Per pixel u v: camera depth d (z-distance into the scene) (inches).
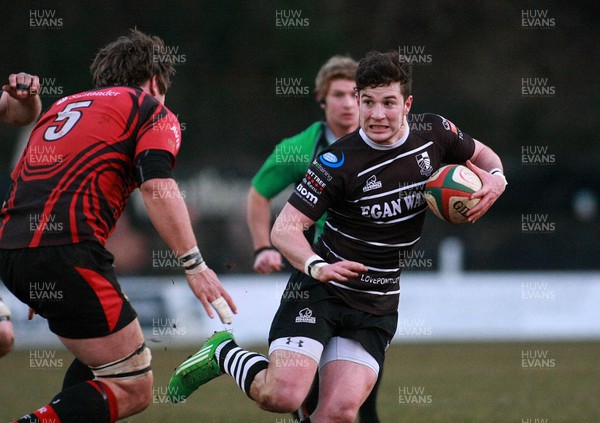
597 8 4197.8
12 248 528.4
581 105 3907.5
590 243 2487.7
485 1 4077.3
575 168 2834.6
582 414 876.0
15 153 2999.5
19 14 3619.6
